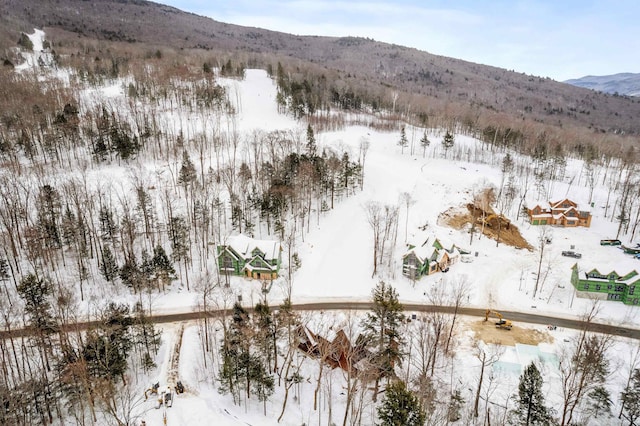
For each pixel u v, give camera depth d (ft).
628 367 201.46
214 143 433.89
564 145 583.17
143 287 257.34
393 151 508.12
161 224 304.30
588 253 319.06
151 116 491.31
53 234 269.64
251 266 274.98
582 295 263.29
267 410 173.99
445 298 260.62
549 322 239.09
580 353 187.73
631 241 332.80
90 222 308.40
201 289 259.60
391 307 168.04
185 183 333.62
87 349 171.32
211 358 202.28
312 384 189.47
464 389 187.83
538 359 203.92
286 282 272.72
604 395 169.37
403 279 280.31
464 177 428.15
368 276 282.77
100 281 262.67
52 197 286.46
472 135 631.97
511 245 332.60
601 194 417.28
